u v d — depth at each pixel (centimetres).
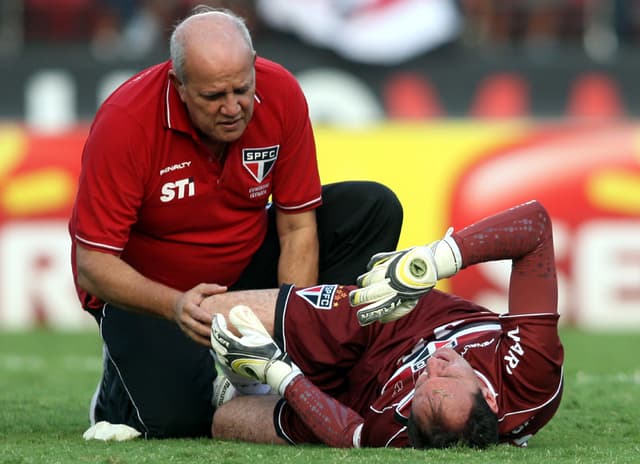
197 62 1370
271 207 1691
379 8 3784
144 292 1437
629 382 2144
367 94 3806
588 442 1466
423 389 1303
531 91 3788
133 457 1320
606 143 3359
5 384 2238
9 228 3394
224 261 1581
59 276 3388
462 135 3416
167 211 1512
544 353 1340
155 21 4041
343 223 1684
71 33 4084
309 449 1356
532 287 1364
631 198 3328
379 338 1430
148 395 1498
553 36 4038
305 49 3819
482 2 4034
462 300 1468
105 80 3862
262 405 1468
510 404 1354
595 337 3042
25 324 3388
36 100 3866
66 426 1655
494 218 1377
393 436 1346
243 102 1395
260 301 1449
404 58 3797
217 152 1502
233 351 1387
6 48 4034
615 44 4025
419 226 3384
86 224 1452
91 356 2773
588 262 3328
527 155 3372
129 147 1441
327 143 3456
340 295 1445
